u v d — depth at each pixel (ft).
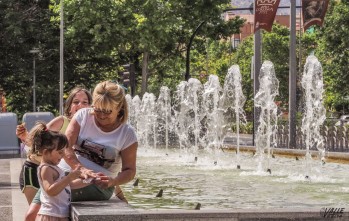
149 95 170.40
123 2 198.90
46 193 28.25
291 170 83.71
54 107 226.79
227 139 193.06
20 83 224.33
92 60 220.84
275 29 354.74
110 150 29.07
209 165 93.97
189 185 66.64
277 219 29.78
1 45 213.46
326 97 272.10
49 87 217.36
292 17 135.95
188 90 165.58
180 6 208.95
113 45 202.59
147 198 55.06
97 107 28.63
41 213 28.71
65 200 28.86
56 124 33.17
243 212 29.66
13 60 214.69
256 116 141.08
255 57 145.28
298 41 350.23
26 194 34.12
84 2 198.90
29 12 212.84
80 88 33.78
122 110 29.19
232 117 234.38
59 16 207.82
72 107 33.42
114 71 225.15
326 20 233.14
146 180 71.82
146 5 197.57
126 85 152.97
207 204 51.78
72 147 29.09
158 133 177.58
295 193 60.03
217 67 384.88
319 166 88.43
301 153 102.73
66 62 218.18
